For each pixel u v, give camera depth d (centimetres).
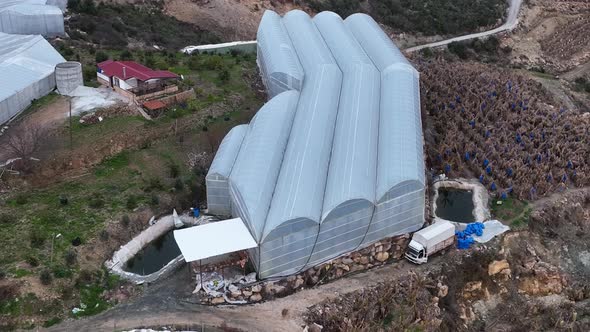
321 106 6397
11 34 8306
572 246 6009
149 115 6906
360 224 5044
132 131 6556
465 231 5669
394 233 5341
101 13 10044
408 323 4603
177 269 4922
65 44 8500
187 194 5712
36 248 4853
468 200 6300
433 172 6662
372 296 4825
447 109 8000
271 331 4375
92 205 5428
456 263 5350
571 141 7488
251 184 5044
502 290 5450
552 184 6650
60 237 5000
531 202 6353
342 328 4441
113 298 4581
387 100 6769
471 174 6731
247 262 4941
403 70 7456
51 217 5228
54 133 6291
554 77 11962
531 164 6906
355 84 7038
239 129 6178
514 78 10056
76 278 4631
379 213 5106
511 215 6097
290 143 5775
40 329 4266
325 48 8269
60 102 6950
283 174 5275
